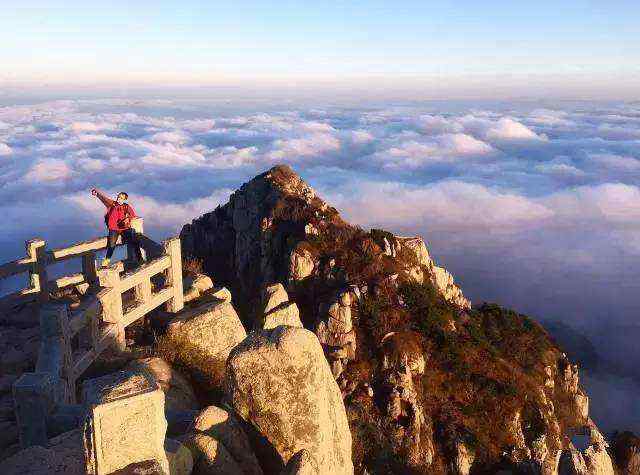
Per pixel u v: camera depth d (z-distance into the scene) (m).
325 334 42.03
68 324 9.81
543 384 44.66
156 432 6.08
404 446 34.97
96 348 11.02
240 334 13.55
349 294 43.69
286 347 7.73
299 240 50.50
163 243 14.15
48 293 14.74
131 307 12.71
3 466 6.66
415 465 34.16
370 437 16.34
